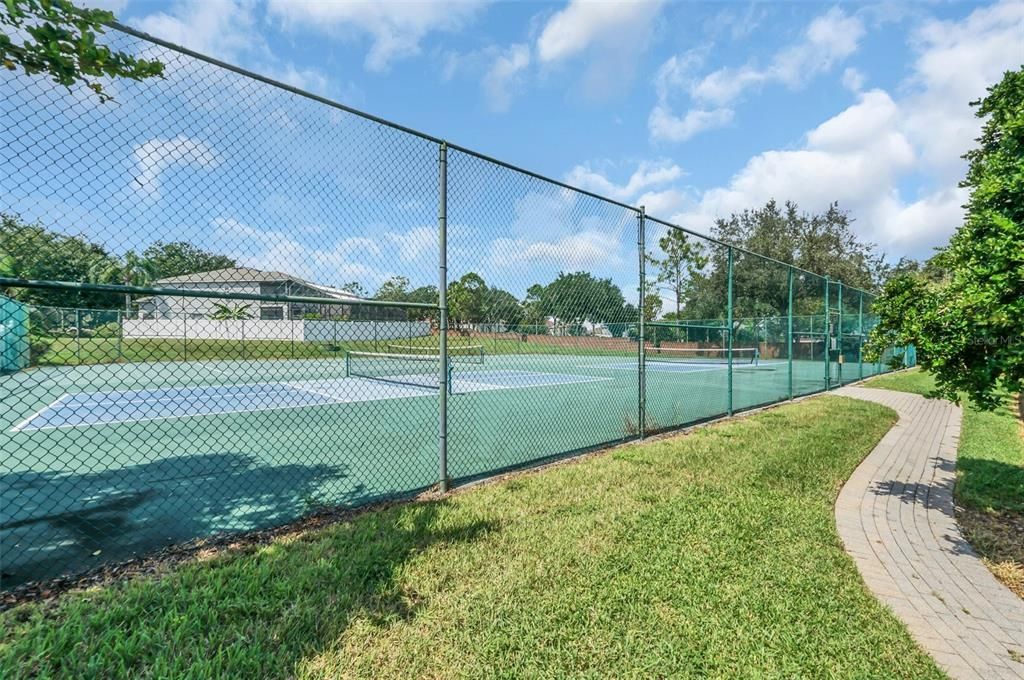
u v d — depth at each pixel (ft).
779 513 13.53
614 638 7.78
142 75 9.03
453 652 7.32
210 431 24.75
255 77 11.61
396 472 17.58
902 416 32.24
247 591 8.66
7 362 16.71
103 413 29.40
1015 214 11.62
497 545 10.93
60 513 13.08
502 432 24.93
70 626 7.47
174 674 6.56
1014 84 13.39
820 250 122.11
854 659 7.52
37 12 7.87
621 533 11.77
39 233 9.37
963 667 7.59
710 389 44.47
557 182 19.17
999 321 10.56
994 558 11.80
